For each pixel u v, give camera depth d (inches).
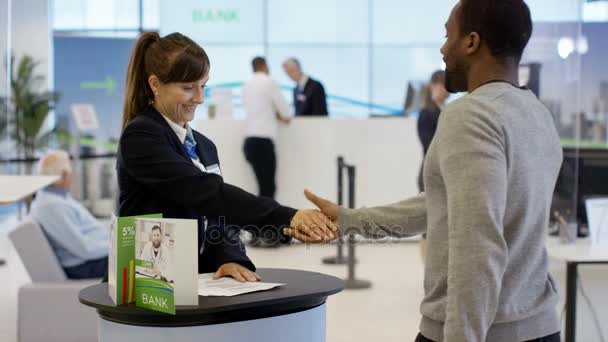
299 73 315.0
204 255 81.2
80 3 405.1
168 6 358.6
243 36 381.4
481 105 56.2
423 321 61.3
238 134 294.4
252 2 379.2
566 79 149.3
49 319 136.6
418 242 302.2
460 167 53.9
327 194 299.7
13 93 382.9
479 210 52.4
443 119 57.3
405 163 299.6
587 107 244.1
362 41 409.7
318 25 406.3
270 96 285.3
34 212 151.6
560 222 142.9
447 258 58.6
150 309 63.6
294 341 69.4
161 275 62.6
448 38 63.0
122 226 64.7
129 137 75.5
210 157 85.1
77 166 371.2
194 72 76.7
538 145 58.6
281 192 298.7
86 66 377.7
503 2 59.6
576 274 123.0
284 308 68.2
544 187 59.3
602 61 235.0
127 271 65.2
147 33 80.0
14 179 157.2
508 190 56.2
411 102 349.4
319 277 79.0
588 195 159.0
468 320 51.9
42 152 386.0
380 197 299.6
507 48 60.1
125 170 76.3
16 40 398.9
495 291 52.4
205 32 371.6
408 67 410.0
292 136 297.4
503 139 55.1
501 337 57.4
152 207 76.9
